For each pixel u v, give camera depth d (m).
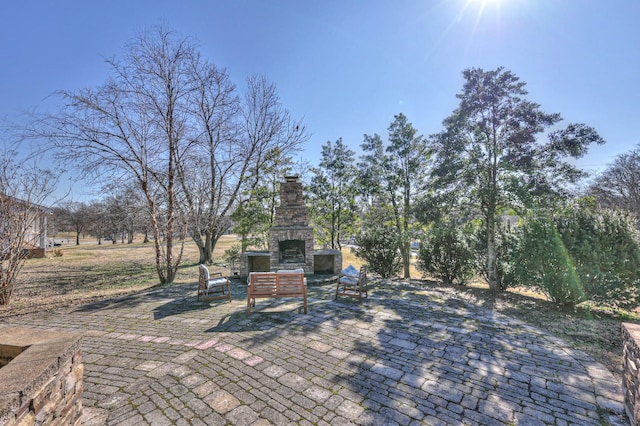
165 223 10.63
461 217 9.00
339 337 4.76
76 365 2.44
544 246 6.88
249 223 13.52
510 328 5.34
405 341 4.62
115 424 2.60
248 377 3.46
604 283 6.09
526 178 7.85
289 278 6.09
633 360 2.65
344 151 14.27
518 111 7.98
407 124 11.83
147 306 6.78
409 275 11.96
